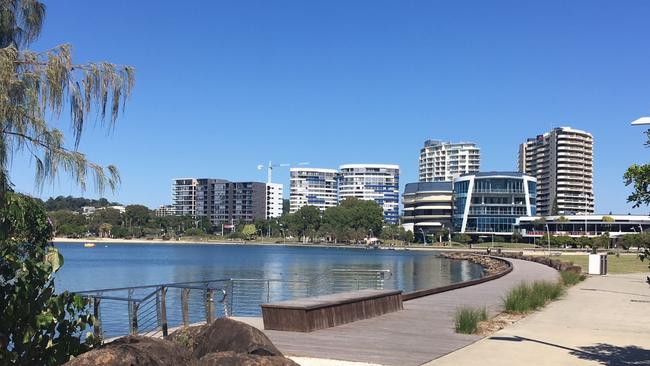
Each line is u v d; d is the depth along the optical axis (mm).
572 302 20219
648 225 169125
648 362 9875
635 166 7961
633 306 19000
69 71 4695
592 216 172750
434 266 88812
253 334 6953
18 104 4441
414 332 12891
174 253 141375
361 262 102750
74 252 138625
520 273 37312
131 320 10680
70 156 4676
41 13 5172
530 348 11141
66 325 5586
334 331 12852
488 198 191125
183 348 5723
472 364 9570
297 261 104438
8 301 5137
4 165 4453
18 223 5207
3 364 5012
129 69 4988
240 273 63500
